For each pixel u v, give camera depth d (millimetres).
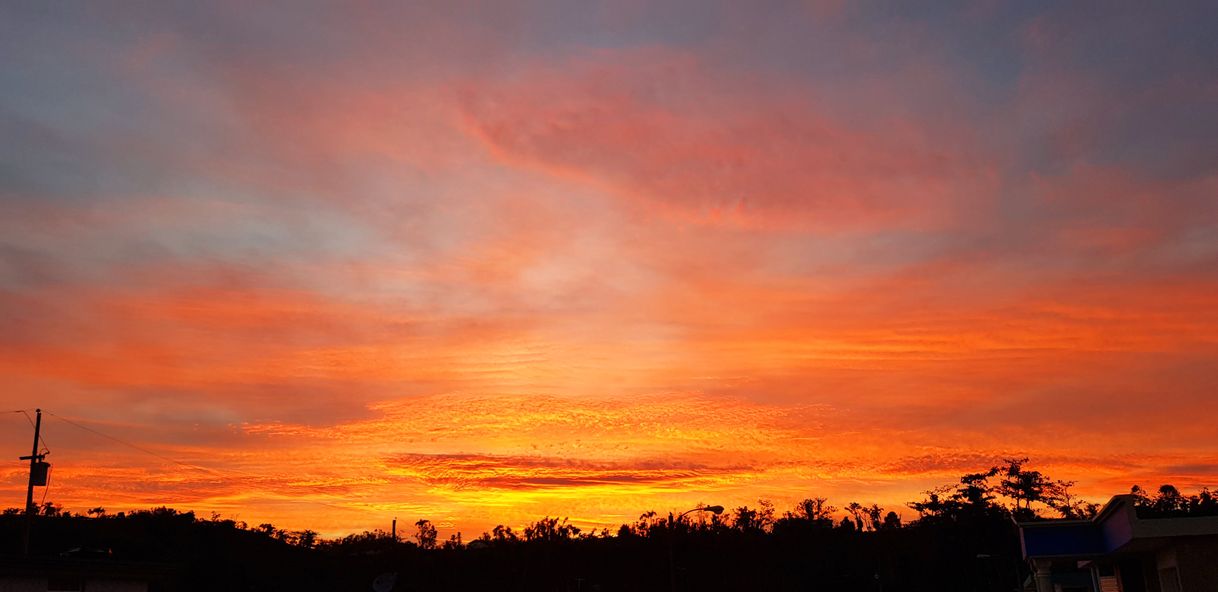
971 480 98875
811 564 106938
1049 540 32281
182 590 63750
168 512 82188
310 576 84938
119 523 77312
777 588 105812
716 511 56812
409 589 93625
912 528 107750
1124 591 34219
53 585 31250
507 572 105312
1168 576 29062
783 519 115438
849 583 104250
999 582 94125
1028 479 97188
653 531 111250
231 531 85750
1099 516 30234
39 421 44312
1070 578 47188
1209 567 25328
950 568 98250
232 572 70688
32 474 43438
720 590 106750
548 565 107500
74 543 67312
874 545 108062
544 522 110688
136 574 33469
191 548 75688
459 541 106562
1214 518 25438
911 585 102062
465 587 101750
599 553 109875
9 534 66312
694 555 110062
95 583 32344
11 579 30297
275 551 87000
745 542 112500
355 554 100062
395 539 99875
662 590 106188
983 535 96062
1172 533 25609
